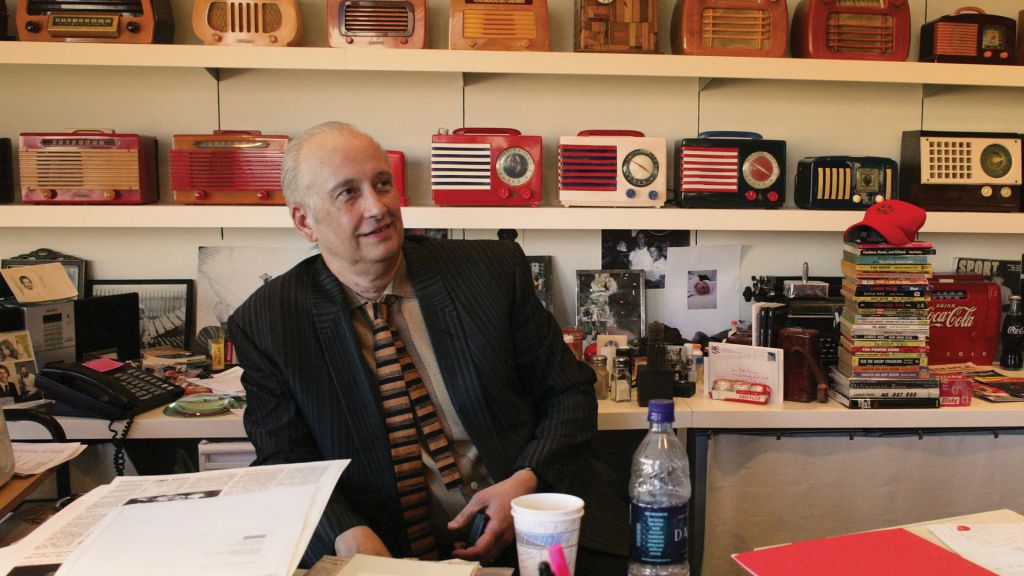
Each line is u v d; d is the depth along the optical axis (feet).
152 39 7.41
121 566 3.03
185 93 8.16
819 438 6.65
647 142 7.75
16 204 7.68
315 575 3.38
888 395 6.65
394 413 4.85
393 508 4.78
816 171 7.89
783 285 8.17
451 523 4.55
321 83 8.22
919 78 7.74
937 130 8.29
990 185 8.00
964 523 4.07
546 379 5.39
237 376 7.40
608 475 5.58
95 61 7.25
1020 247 8.64
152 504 3.51
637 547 3.57
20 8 7.36
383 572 3.28
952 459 6.73
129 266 8.27
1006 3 8.58
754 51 7.66
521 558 3.30
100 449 6.68
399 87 8.27
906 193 8.25
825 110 8.52
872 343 6.65
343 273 4.94
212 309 8.26
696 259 8.50
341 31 7.48
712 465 6.68
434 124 8.32
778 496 6.73
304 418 4.95
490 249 5.42
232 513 3.40
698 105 8.44
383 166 4.70
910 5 8.49
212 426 6.40
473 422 4.97
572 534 3.29
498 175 7.63
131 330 7.75
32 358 6.77
